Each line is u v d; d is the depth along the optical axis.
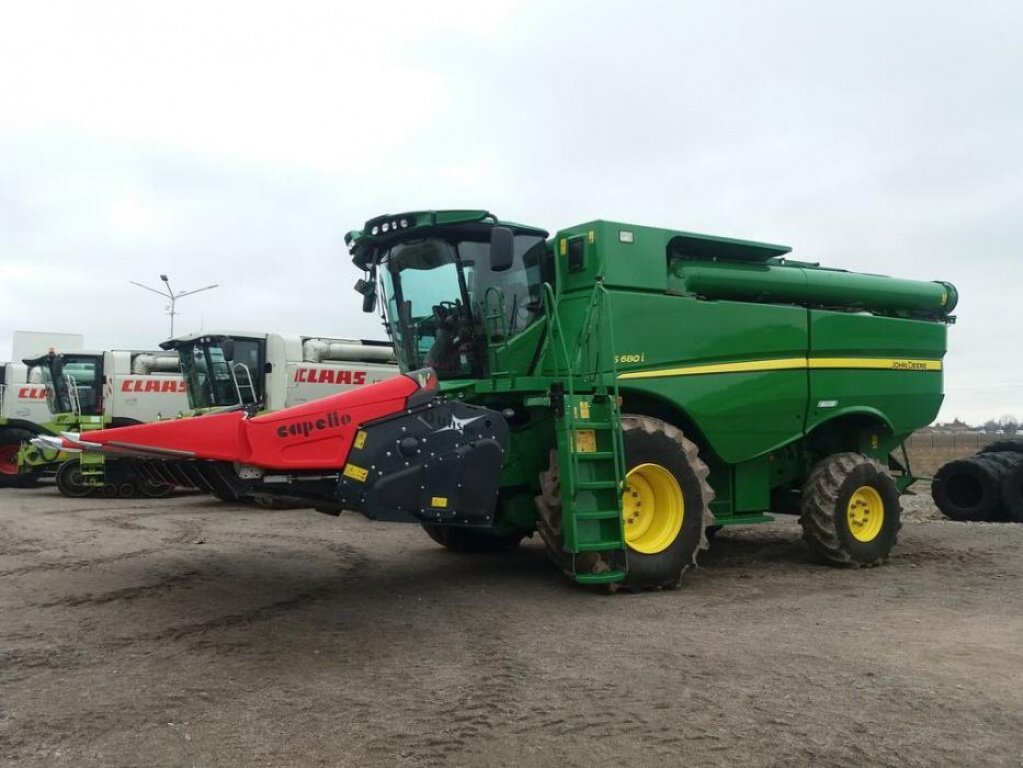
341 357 18.45
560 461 7.32
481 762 3.88
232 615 6.75
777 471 9.71
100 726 4.32
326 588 7.89
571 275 8.25
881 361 10.16
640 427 7.71
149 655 5.61
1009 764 3.85
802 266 9.98
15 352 28.45
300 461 6.42
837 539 9.01
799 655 5.56
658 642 5.91
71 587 7.90
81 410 20.67
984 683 4.95
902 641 5.93
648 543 7.80
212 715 4.48
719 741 4.11
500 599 7.40
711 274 8.79
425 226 8.17
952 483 14.25
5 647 5.81
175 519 14.31
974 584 8.23
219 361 17.47
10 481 21.95
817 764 3.85
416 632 6.22
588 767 3.82
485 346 8.33
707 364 8.55
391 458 6.68
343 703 4.66
